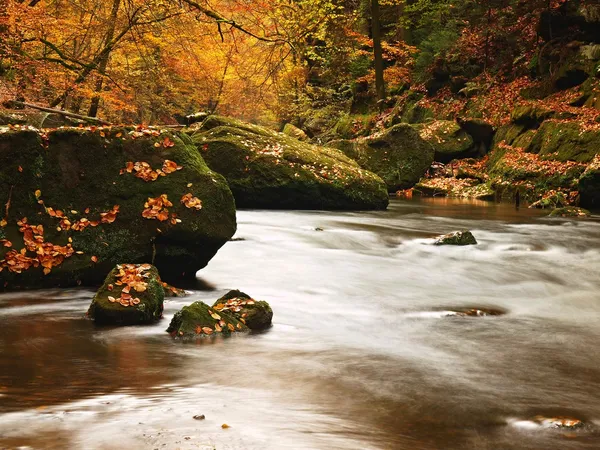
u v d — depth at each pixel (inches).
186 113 1471.5
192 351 200.7
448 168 895.7
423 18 1277.1
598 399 166.6
